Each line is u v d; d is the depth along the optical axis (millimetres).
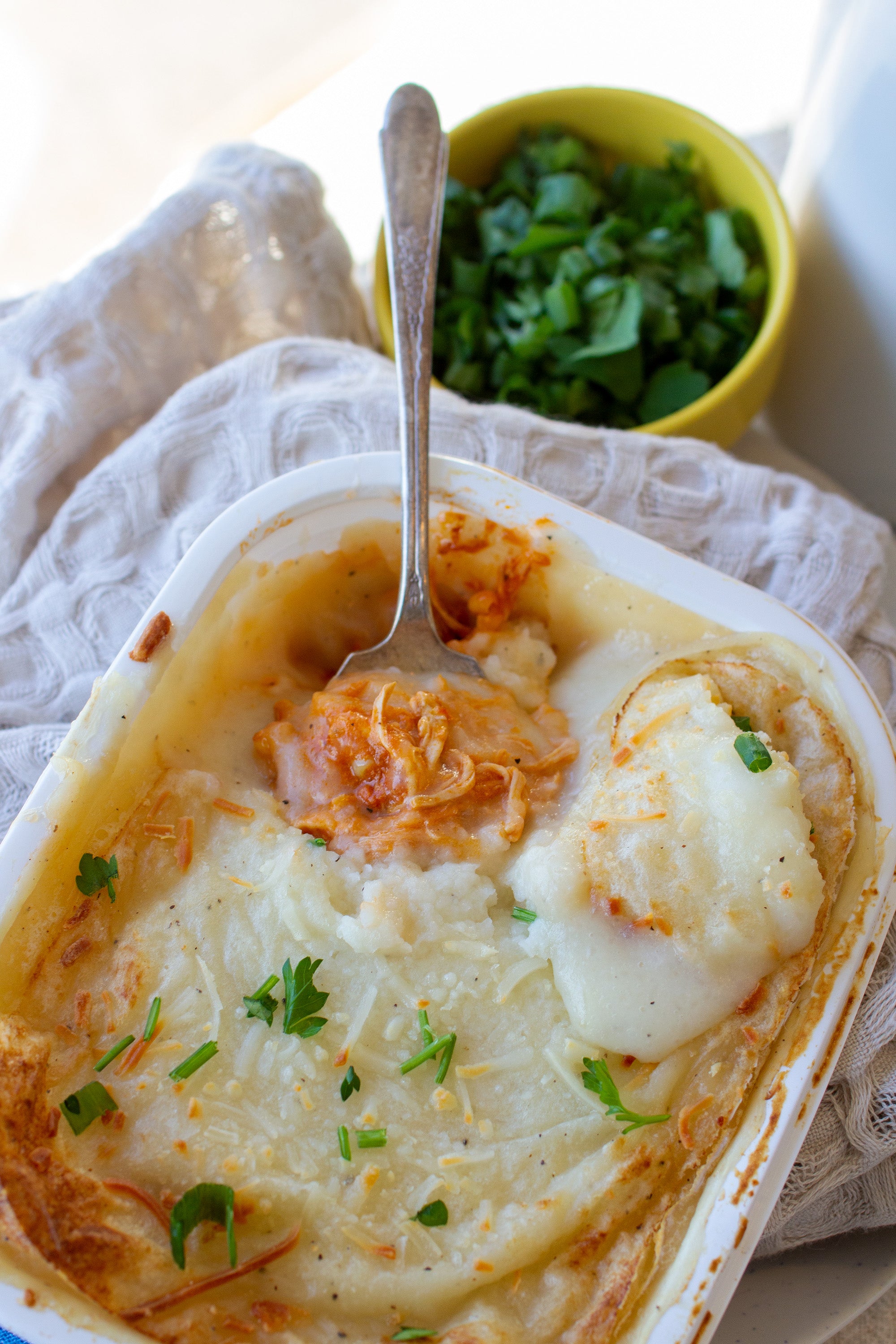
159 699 497
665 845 477
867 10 582
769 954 471
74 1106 455
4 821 547
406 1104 463
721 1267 449
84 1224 444
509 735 512
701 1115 466
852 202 618
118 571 585
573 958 473
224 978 471
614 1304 450
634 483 585
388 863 487
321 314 665
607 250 658
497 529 526
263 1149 456
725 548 584
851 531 580
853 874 487
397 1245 454
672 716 495
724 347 667
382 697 506
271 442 585
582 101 692
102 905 480
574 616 535
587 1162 462
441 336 676
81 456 627
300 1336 448
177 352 643
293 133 815
